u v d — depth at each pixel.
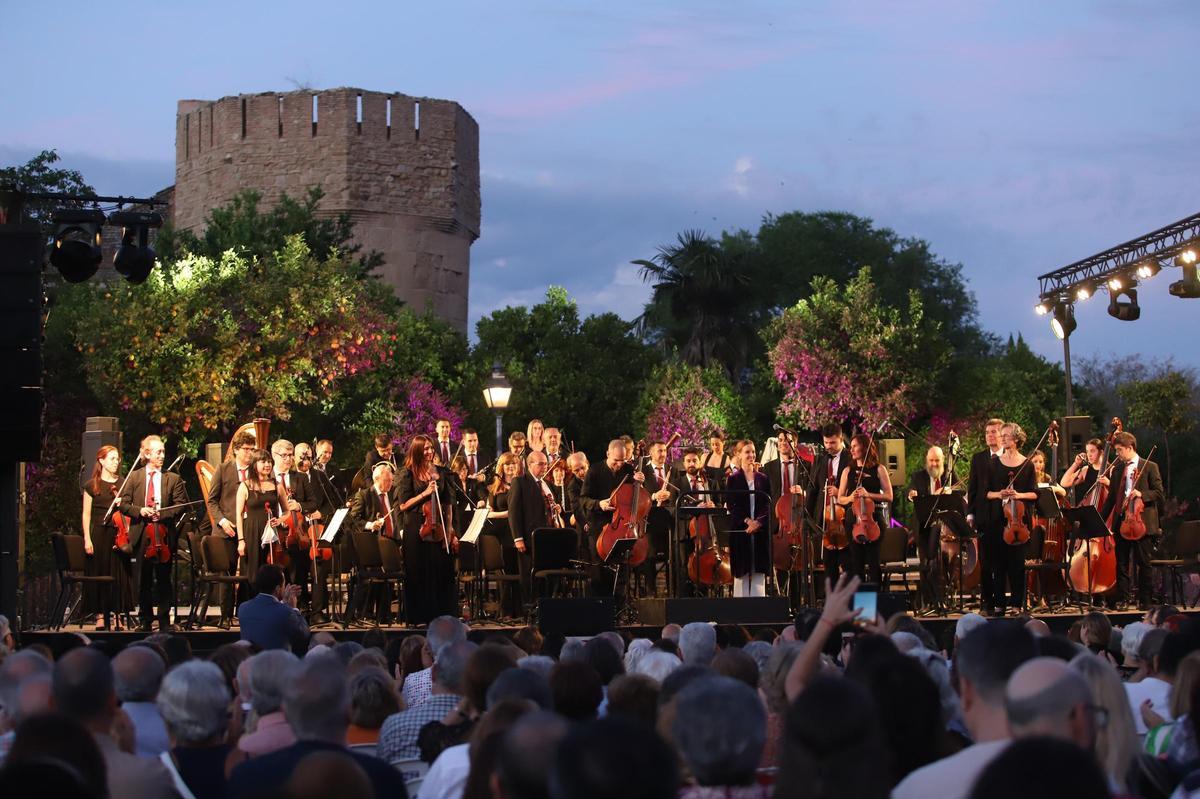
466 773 4.86
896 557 15.66
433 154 47.12
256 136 46.16
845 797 3.28
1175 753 4.95
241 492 14.83
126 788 4.45
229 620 15.05
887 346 39.53
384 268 46.09
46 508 28.14
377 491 16.48
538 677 5.04
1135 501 16.53
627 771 2.85
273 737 5.44
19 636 13.73
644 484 16.02
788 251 57.78
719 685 3.72
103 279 37.34
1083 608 16.73
